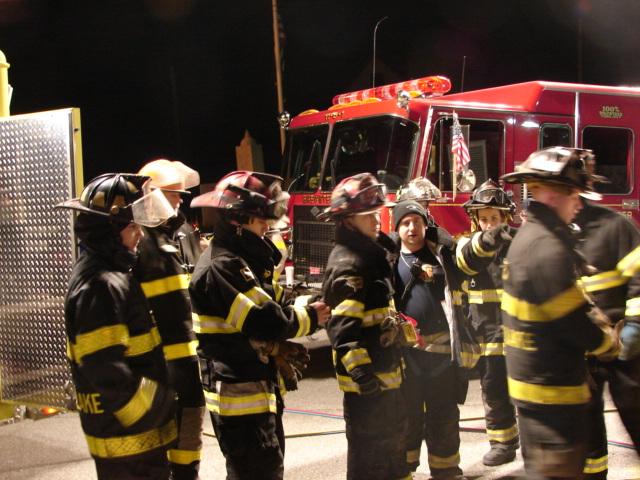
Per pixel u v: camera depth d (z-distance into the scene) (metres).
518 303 2.80
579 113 8.32
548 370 2.74
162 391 2.81
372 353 3.42
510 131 7.89
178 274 3.81
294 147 8.55
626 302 3.56
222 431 3.07
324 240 7.91
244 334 2.99
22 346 4.83
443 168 7.48
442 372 4.07
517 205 7.84
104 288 2.70
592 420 3.63
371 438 3.45
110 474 2.72
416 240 4.11
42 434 5.50
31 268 4.74
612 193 8.60
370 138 7.56
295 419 5.80
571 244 2.78
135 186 2.91
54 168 4.59
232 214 3.05
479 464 4.68
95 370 2.63
